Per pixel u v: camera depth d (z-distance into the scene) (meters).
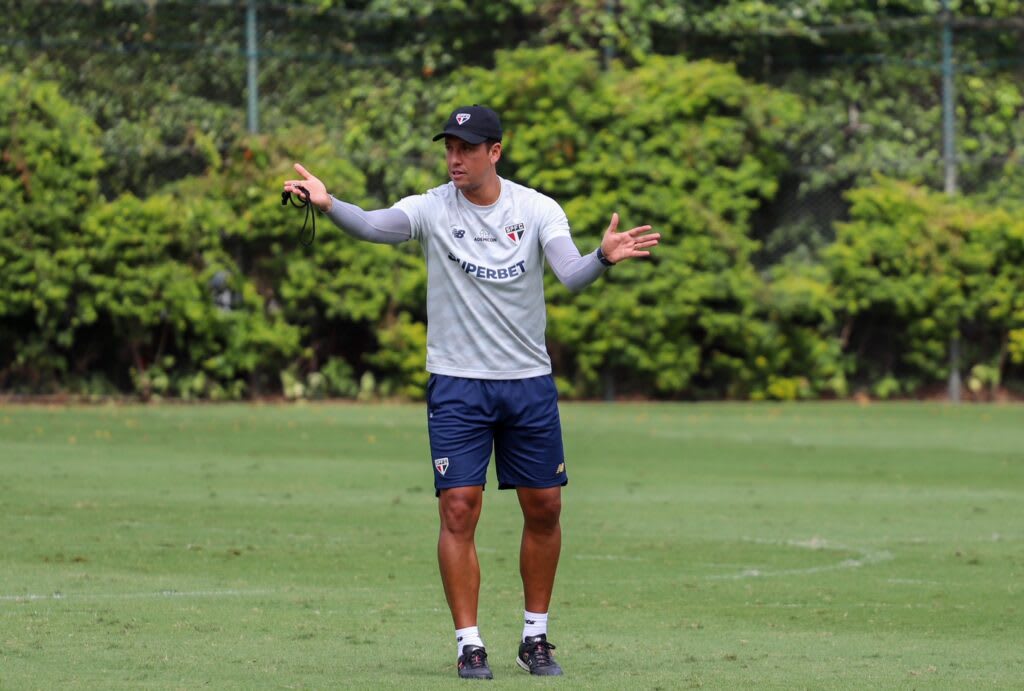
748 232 90.50
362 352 87.75
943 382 91.62
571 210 86.62
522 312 24.39
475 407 24.25
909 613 29.59
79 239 80.12
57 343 82.25
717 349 90.19
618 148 87.31
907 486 51.56
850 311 88.88
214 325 83.12
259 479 51.44
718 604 30.53
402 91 88.94
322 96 87.94
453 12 89.50
